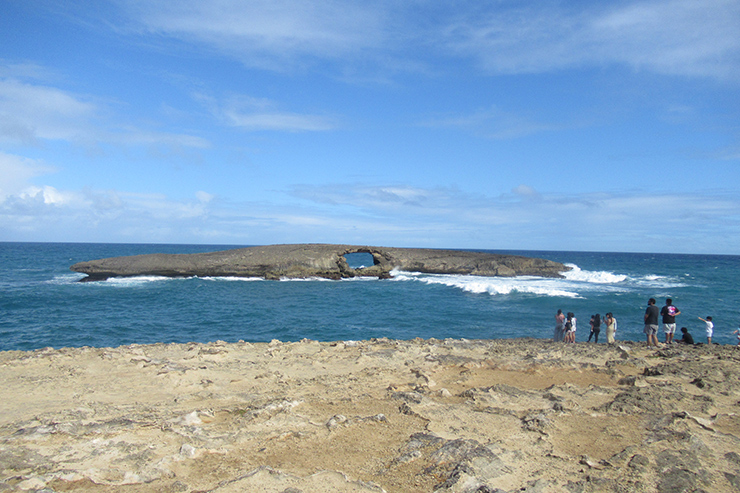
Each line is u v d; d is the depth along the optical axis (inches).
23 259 3058.6
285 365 349.1
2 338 751.1
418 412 239.9
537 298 1216.8
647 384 307.4
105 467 169.3
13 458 168.9
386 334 796.0
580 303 1134.4
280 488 155.9
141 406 241.8
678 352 419.8
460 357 378.6
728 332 847.7
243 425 215.3
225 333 800.3
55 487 155.1
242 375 315.9
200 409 236.5
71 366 324.8
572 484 165.2
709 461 189.2
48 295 1268.5
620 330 841.5
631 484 166.7
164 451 185.3
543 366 354.0
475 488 157.9
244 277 1818.4
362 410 246.5
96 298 1230.3
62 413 220.7
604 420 237.6
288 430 212.5
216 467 175.5
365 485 159.2
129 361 340.5
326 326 863.1
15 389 270.8
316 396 270.1
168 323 885.8
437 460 180.9
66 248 6382.9
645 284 1592.0
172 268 1815.9
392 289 1481.3
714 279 1862.7
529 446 201.2
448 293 1366.9
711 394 287.4
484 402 265.3
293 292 1406.3
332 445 199.2
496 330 832.9
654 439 209.5
